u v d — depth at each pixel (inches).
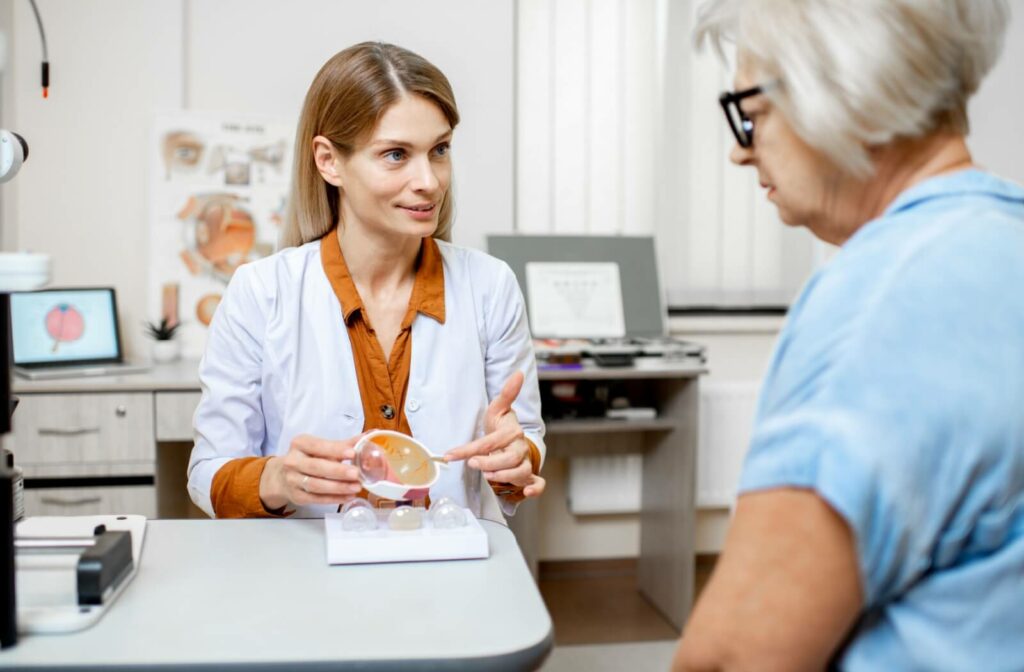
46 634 31.6
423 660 30.4
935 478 23.3
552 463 125.1
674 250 122.9
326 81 49.4
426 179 47.5
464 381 52.8
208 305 109.1
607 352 103.0
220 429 51.4
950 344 23.5
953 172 27.3
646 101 121.1
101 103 107.5
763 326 125.8
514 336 56.3
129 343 110.2
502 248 113.8
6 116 102.9
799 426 24.0
